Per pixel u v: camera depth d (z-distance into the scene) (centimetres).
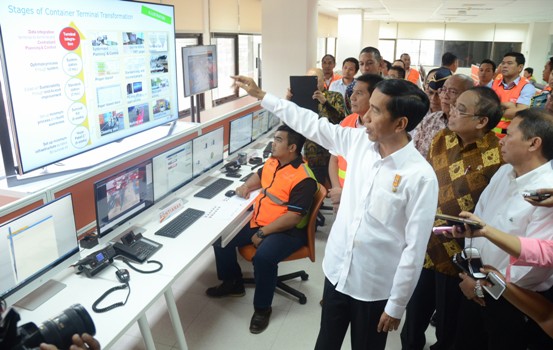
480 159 162
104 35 244
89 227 204
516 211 139
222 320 241
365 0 748
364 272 139
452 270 170
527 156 136
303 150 323
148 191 214
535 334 164
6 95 187
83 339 101
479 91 156
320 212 364
